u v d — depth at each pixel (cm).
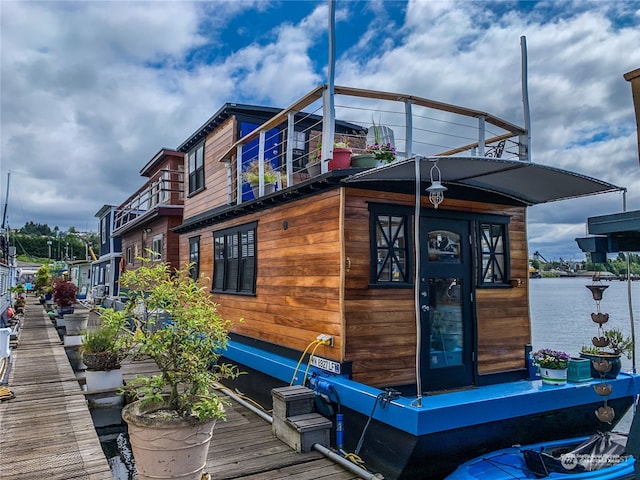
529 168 466
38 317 1780
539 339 792
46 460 410
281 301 631
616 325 845
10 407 578
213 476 387
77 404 592
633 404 527
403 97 514
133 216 1952
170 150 1436
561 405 462
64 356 947
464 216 588
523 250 645
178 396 347
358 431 452
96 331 757
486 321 596
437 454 400
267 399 631
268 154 934
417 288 397
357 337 506
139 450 315
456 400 412
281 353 625
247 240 753
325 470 400
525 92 575
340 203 511
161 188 1462
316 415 477
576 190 550
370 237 522
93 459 412
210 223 916
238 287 775
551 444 446
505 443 437
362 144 835
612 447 420
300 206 594
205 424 324
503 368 604
